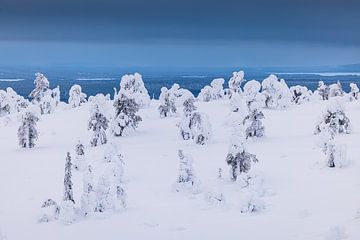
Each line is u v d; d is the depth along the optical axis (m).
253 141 42.59
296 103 70.38
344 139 38.91
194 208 24.56
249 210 22.91
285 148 38.31
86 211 24.19
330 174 28.78
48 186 31.23
